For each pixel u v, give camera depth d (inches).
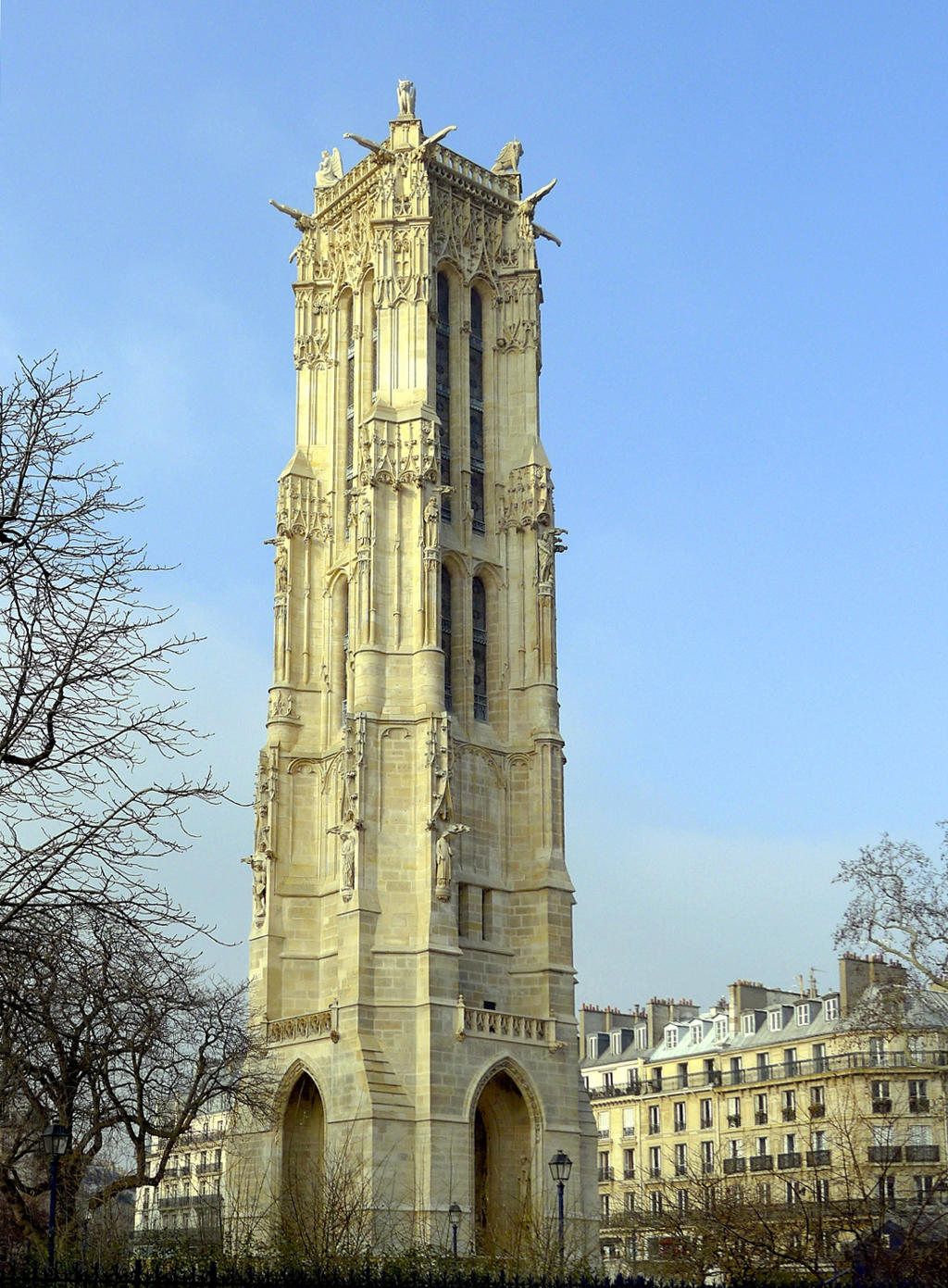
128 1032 1895.9
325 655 3848.4
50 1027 1314.0
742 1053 4874.5
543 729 3732.8
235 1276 1221.1
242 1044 3004.4
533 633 3809.1
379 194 3922.2
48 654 1274.6
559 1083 3503.9
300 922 3649.1
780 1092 4628.4
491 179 4136.3
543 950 3592.5
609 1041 5664.4
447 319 4010.8
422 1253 2588.6
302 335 4124.0
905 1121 4094.5
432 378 3831.2
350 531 3841.0
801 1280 1536.7
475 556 3846.0
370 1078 3255.4
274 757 3745.1
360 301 3978.8
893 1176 2097.7
